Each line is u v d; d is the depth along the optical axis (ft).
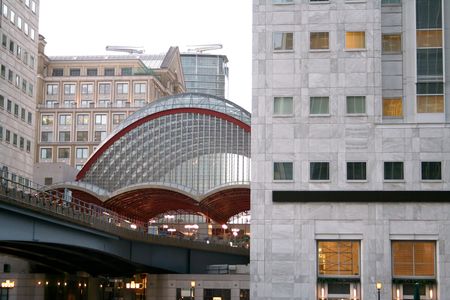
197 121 552.82
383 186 248.11
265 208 249.75
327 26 255.70
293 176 250.57
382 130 250.37
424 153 248.73
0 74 394.32
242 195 516.32
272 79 255.09
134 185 482.28
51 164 560.20
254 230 248.93
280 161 251.60
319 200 248.32
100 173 569.23
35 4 450.30
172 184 485.97
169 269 390.01
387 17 258.78
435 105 251.80
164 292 352.08
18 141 421.18
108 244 327.67
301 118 252.83
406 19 256.11
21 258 347.15
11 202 223.30
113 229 320.91
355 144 250.57
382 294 243.40
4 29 399.24
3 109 399.03
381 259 244.83
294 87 254.06
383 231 245.86
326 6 256.52
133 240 349.82
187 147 555.28
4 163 399.44
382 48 257.75
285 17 257.14
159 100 566.77
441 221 245.65
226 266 381.19
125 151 566.36
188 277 351.46
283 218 248.93
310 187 249.55
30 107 441.68
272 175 250.98
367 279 244.22
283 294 245.65
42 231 259.39
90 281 445.37
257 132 253.24
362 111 251.80
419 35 253.65
